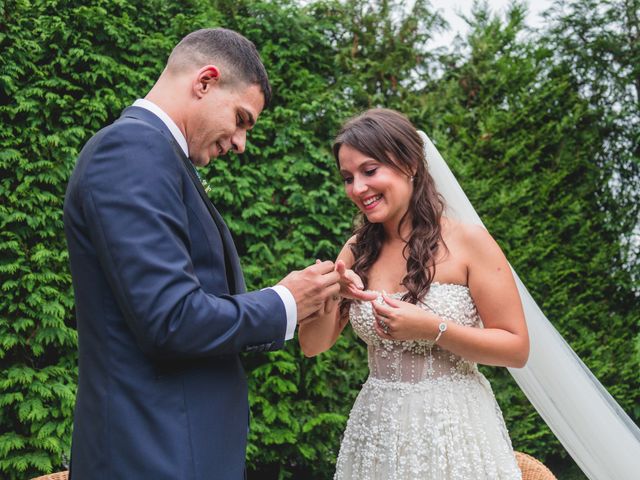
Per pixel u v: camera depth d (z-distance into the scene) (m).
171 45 3.38
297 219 3.63
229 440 1.28
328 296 1.36
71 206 1.24
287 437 3.47
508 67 4.02
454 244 1.80
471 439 1.71
